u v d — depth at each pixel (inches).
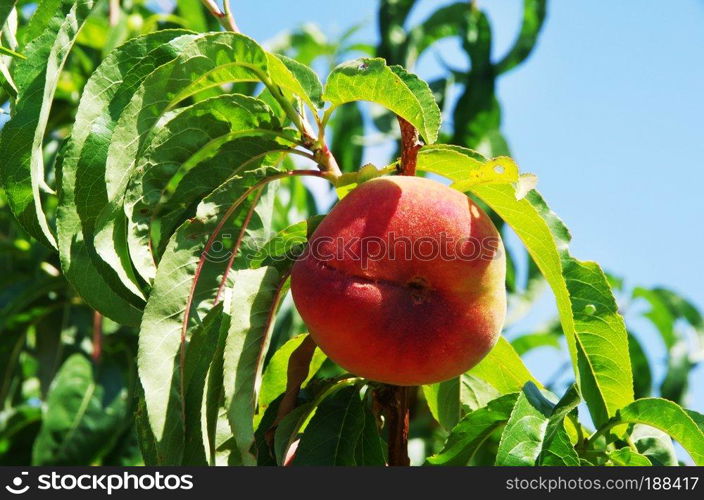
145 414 101.9
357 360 95.2
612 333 116.9
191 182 107.9
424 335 93.9
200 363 98.0
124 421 180.2
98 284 107.0
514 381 124.9
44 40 107.0
